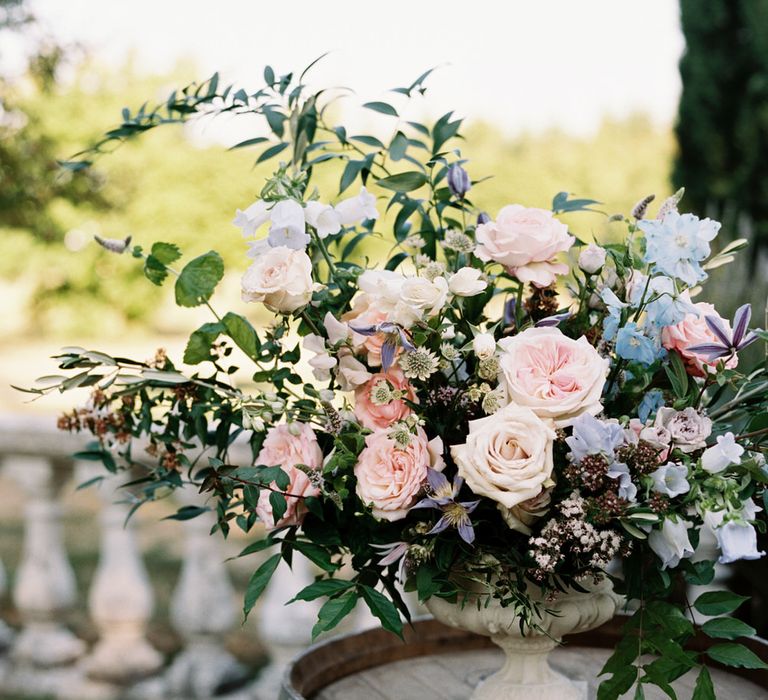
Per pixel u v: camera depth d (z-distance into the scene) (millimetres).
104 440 1424
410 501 1028
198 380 1165
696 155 6156
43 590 2820
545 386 1028
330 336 1114
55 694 2783
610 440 982
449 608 1201
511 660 1277
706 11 5977
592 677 1454
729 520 955
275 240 1091
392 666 1521
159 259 1154
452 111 1355
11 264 8000
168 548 4723
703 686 1032
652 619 1048
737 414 1188
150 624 3629
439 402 1102
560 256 1219
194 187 7594
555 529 994
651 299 1053
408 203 1349
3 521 5309
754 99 5816
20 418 2703
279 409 1105
